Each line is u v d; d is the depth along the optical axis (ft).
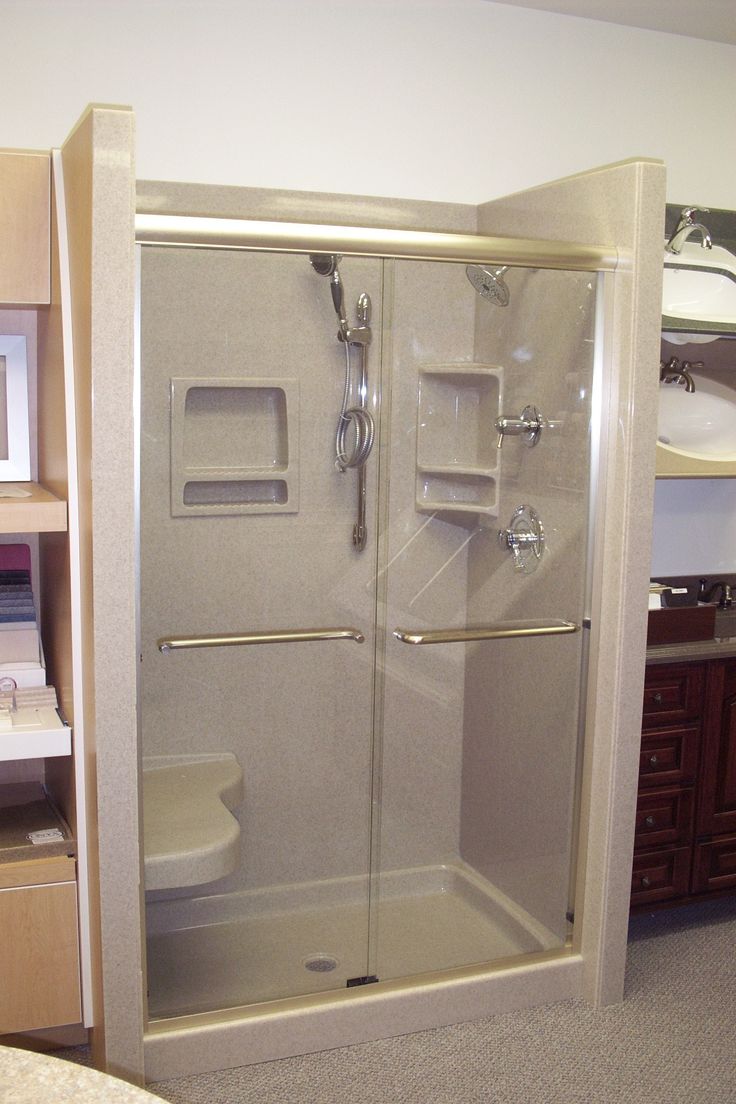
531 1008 8.18
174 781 7.32
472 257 7.34
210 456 7.18
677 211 10.11
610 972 8.18
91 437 6.34
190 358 6.99
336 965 7.80
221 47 8.63
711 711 9.21
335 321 7.44
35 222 7.14
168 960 7.27
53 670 7.86
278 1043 7.41
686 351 10.48
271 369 7.30
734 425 9.94
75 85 8.21
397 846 8.11
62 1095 3.04
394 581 7.93
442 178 9.57
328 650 7.76
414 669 8.04
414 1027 7.82
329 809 7.89
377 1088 7.09
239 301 7.09
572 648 8.05
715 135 10.73
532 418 7.95
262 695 7.60
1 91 8.00
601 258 7.54
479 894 8.25
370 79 9.18
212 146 8.70
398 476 7.81
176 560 7.18
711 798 9.34
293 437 7.45
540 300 7.74
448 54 9.43
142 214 6.49
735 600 11.02
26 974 7.00
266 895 7.72
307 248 7.00
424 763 8.10
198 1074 7.21
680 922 9.71
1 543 8.16
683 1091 7.11
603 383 7.78
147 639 7.14
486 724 8.16
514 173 9.86
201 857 7.33
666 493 10.90
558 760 8.23
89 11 8.18
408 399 7.76
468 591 8.11
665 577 10.99
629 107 10.27
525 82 9.77
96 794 6.68
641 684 7.89
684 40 10.43
